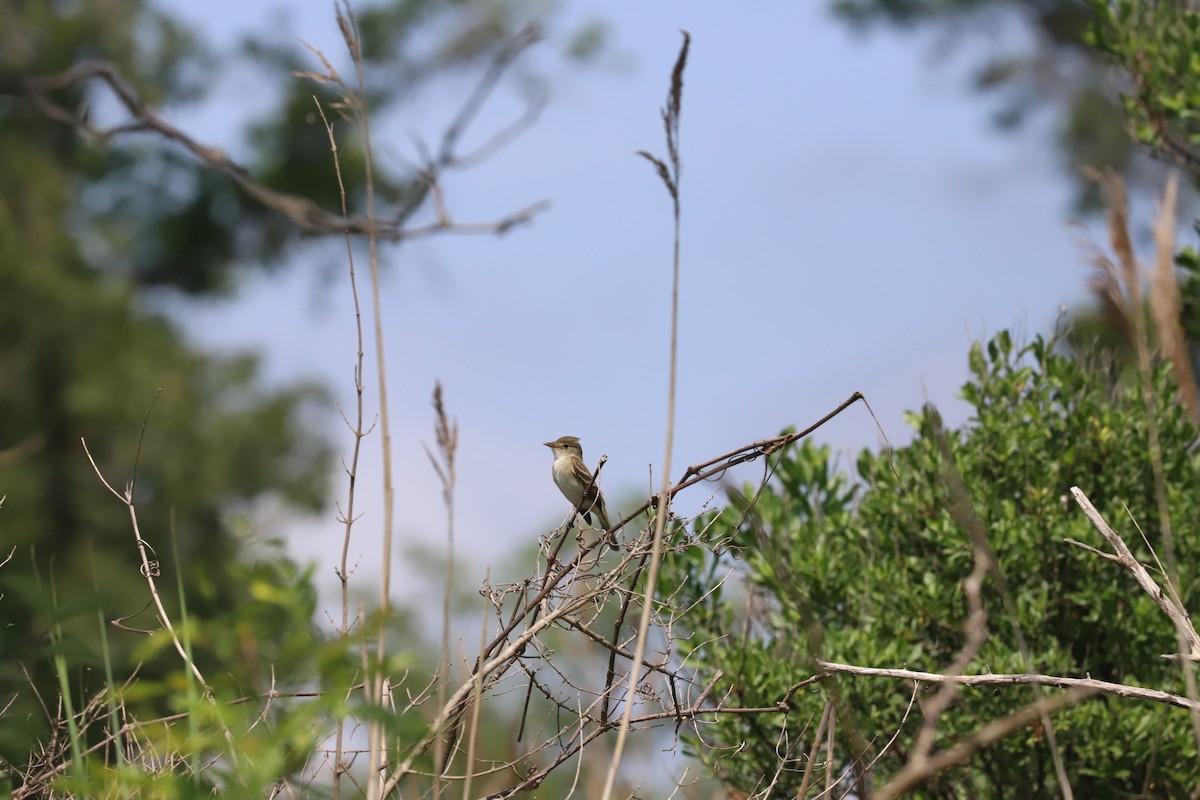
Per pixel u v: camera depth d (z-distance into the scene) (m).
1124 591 11.52
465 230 15.24
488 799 7.16
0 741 5.88
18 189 29.89
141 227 34.34
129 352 28.92
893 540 12.12
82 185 33.62
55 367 28.30
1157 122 14.15
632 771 7.70
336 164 6.61
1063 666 10.95
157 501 28.22
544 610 8.00
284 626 4.57
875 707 11.00
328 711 4.41
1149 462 11.84
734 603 12.09
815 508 12.59
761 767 10.93
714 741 11.33
